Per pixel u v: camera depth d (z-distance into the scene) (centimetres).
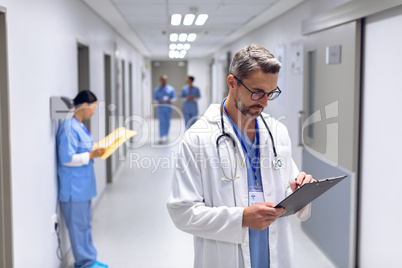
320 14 339
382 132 259
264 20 575
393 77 244
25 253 230
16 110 218
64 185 288
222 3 442
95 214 443
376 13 260
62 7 319
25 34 232
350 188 288
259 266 143
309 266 313
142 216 435
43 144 262
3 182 207
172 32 669
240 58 128
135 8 470
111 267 313
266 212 125
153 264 320
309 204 148
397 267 243
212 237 134
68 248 328
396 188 243
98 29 504
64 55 325
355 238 292
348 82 291
